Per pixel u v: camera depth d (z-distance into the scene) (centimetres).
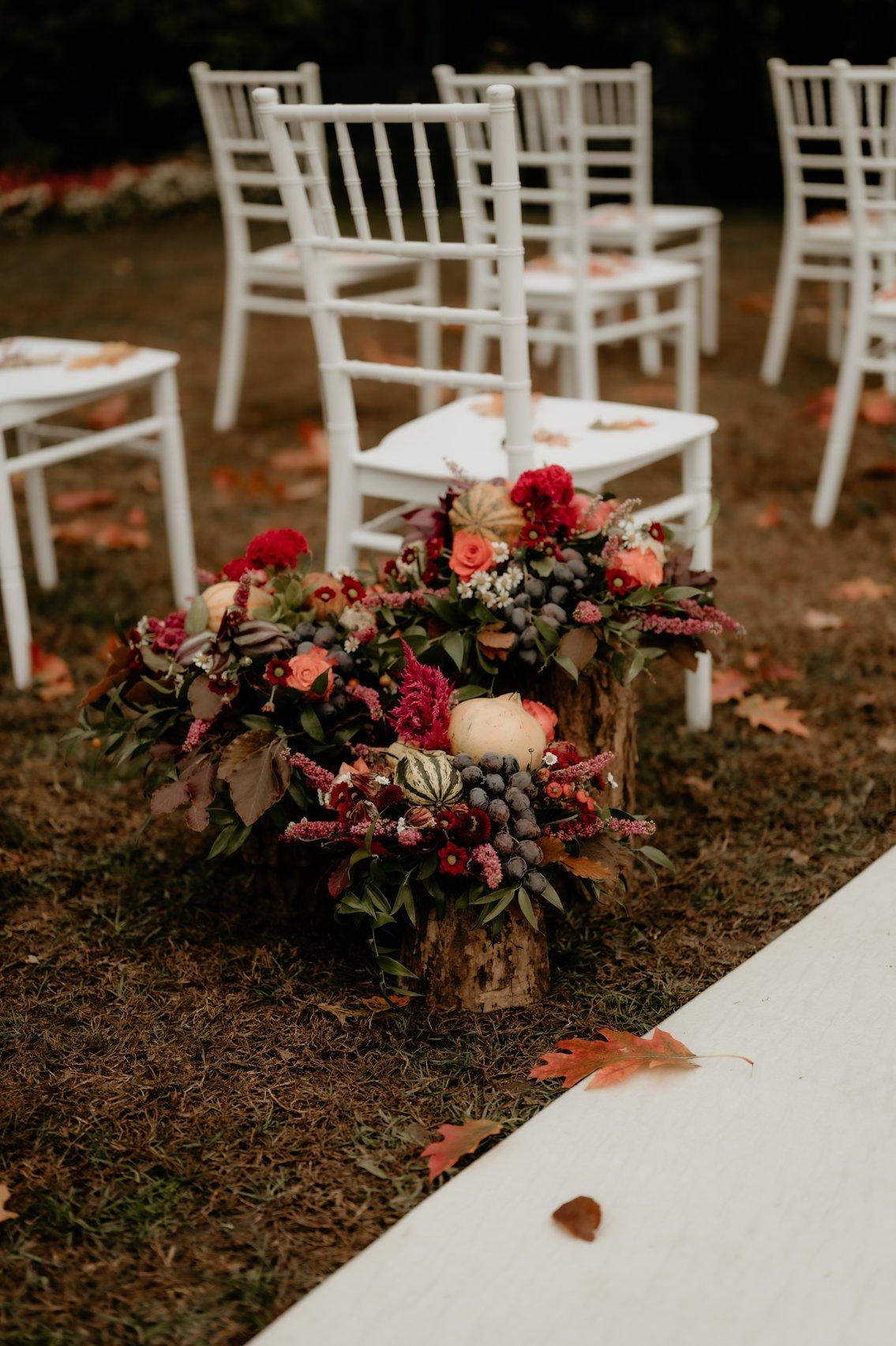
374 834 153
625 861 190
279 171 204
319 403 455
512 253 183
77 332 556
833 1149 137
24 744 235
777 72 413
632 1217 129
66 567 319
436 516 185
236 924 182
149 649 176
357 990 167
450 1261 125
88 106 961
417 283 631
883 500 348
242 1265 128
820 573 302
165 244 793
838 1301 120
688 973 170
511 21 885
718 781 218
